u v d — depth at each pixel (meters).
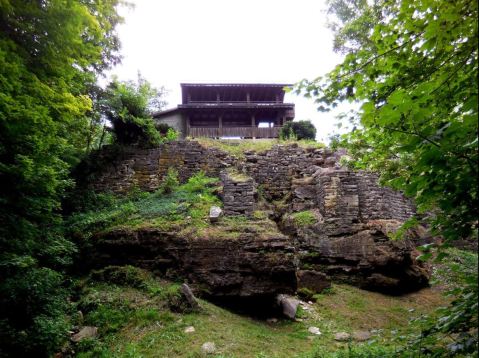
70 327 5.86
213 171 11.39
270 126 20.47
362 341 6.12
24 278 5.31
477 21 1.89
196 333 5.82
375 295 8.39
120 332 6.02
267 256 7.28
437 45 2.16
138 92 12.65
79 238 8.39
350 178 10.00
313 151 12.07
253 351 5.49
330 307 7.59
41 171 5.38
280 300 7.25
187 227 8.27
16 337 4.77
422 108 1.85
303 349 5.76
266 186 11.30
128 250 8.12
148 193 10.62
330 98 3.01
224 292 7.16
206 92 20.20
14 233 5.21
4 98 3.88
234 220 8.62
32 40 4.50
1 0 3.82
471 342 1.92
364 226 9.39
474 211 2.01
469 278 2.06
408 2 2.33
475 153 1.90
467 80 1.95
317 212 10.15
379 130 3.49
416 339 2.46
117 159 11.22
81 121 9.03
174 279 7.48
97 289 7.23
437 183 2.02
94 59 5.19
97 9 5.10
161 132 14.01
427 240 9.76
